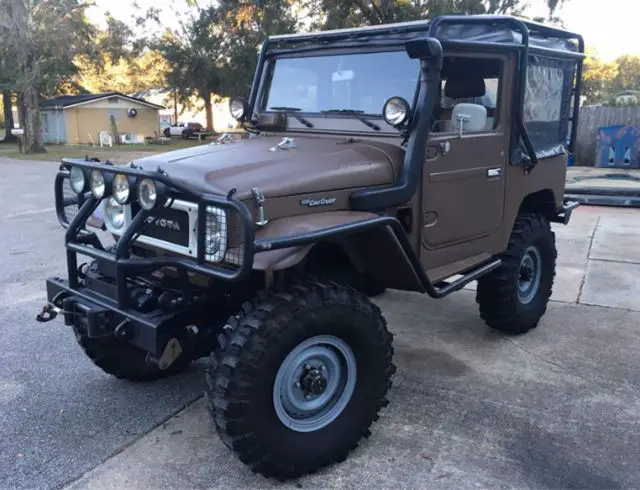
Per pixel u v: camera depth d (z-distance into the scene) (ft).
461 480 9.87
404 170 11.27
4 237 28.22
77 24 96.32
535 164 14.79
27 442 10.94
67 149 104.27
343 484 9.78
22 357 14.57
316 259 11.32
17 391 12.87
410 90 11.85
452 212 12.80
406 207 11.71
